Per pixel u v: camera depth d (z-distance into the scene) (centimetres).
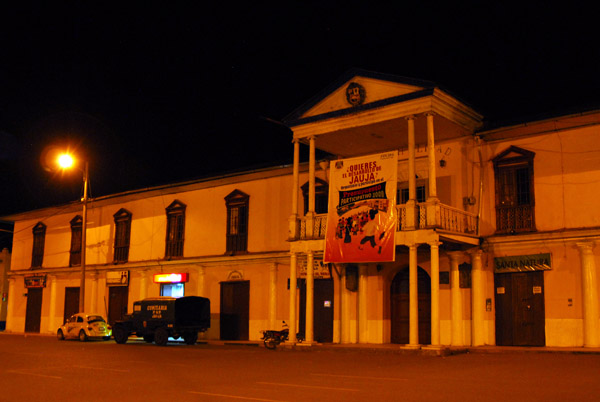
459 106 2164
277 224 2814
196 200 3184
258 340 2812
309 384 1270
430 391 1133
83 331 3041
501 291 2155
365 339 2467
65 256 3938
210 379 1381
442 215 2045
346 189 2234
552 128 2097
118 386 1280
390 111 2144
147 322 2742
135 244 3462
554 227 2059
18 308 4203
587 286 1969
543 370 1426
